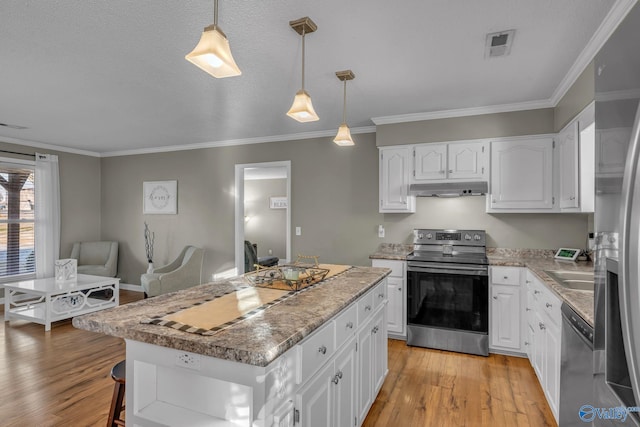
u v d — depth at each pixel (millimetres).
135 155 5789
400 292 3570
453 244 3779
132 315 1478
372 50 2303
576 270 2707
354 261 4344
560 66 2535
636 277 719
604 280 907
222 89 3021
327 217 4488
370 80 2803
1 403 2398
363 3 1796
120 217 5922
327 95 3141
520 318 3154
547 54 2352
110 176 6000
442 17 1922
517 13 1885
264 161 4875
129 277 5848
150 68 2596
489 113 3453
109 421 1695
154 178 5637
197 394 1398
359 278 2330
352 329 1904
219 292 1906
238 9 1847
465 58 2418
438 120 3627
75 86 2951
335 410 1665
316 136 4562
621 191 800
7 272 5008
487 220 3732
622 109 816
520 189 3355
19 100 3303
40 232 5234
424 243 3900
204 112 3682
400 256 3631
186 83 2883
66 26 2031
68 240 5633
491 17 1922
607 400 893
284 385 1252
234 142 5043
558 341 2045
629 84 780
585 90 2434
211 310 1557
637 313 717
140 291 5730
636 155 727
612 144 870
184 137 4871
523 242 3604
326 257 4480
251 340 1197
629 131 779
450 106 3445
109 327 1352
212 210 5227
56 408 2342
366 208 4293
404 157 3754
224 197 5148
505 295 3209
